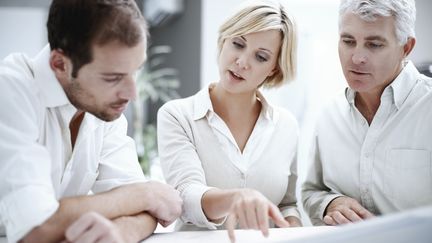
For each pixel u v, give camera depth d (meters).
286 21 1.12
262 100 1.24
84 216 0.67
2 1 3.87
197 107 1.19
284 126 1.25
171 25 3.94
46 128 0.83
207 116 1.18
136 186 0.86
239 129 1.22
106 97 0.76
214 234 0.86
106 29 0.70
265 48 1.10
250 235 0.84
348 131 1.21
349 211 1.05
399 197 1.13
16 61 0.82
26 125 0.74
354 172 1.19
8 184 0.68
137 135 3.27
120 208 0.79
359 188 1.18
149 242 0.81
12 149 0.70
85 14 0.70
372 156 1.16
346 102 1.24
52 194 0.70
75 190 0.93
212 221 0.98
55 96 0.80
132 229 0.79
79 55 0.71
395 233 0.49
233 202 0.84
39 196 0.67
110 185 0.94
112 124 1.01
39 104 0.80
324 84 2.66
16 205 0.66
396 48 1.03
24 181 0.68
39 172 0.70
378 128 1.15
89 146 0.92
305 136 2.62
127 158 1.00
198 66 3.49
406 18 1.01
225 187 1.17
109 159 0.97
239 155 1.18
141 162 3.02
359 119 1.19
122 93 0.75
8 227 0.68
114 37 0.70
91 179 0.94
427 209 0.51
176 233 0.88
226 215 0.91
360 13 0.99
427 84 1.14
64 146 0.88
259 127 1.22
